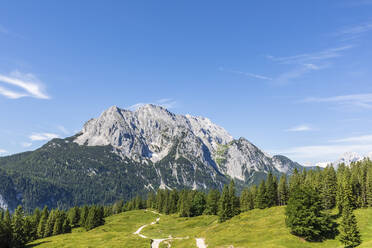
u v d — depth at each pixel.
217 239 80.44
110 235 106.75
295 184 129.62
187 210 157.75
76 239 102.19
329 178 118.50
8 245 97.56
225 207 123.69
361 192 106.81
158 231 121.50
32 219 133.00
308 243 70.31
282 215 99.56
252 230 86.06
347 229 68.62
